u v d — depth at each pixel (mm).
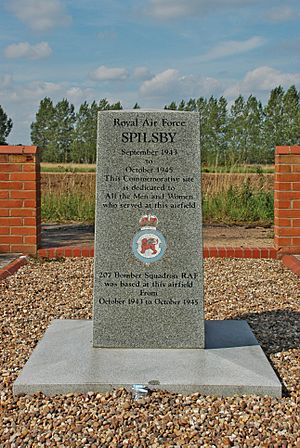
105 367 4039
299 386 3965
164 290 4391
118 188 4363
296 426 3404
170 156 4352
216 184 15109
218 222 13258
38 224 9180
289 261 8406
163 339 4406
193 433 3301
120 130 4348
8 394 3869
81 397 3748
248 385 3795
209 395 3787
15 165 8898
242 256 9039
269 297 6441
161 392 3758
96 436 3293
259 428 3383
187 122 4340
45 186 17297
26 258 8703
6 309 5941
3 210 8953
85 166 30250
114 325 4406
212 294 6602
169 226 4371
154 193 4363
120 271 4391
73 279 7414
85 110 34906
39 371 3990
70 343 4504
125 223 4375
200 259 4379
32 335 5121
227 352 4344
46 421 3473
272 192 14445
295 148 8883
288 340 4914
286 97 32125
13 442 3268
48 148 38312
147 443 3227
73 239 10664
